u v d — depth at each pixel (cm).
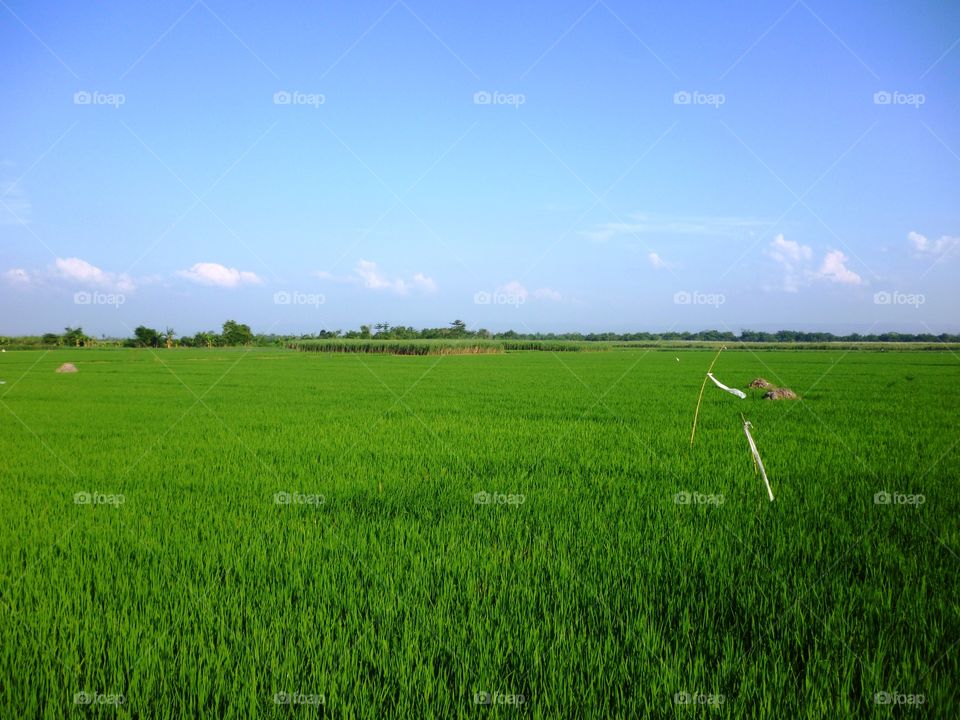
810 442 1164
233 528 651
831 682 367
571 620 442
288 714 341
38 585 507
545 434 1280
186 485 846
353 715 339
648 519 664
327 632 425
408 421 1505
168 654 398
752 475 878
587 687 365
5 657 394
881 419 1487
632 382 2839
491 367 4259
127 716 339
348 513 704
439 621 434
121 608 463
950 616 439
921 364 4375
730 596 476
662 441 1181
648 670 377
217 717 342
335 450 1103
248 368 4009
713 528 635
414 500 757
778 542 588
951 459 992
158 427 1405
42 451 1102
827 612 449
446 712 345
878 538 602
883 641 405
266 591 486
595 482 843
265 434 1298
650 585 496
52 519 689
